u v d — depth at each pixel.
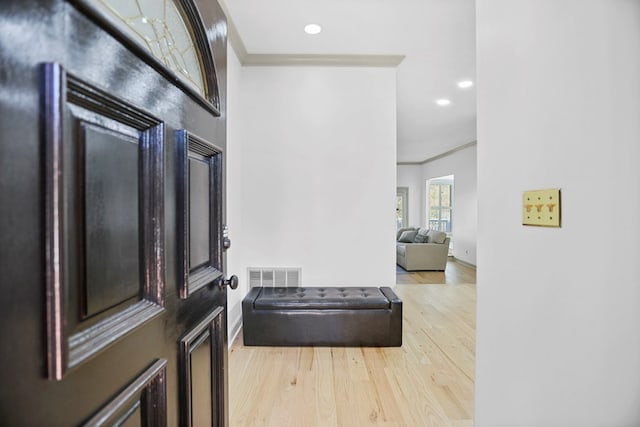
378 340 2.63
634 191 0.70
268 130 3.18
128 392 0.66
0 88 0.41
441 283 5.13
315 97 3.17
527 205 1.04
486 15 1.27
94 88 0.56
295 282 3.21
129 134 0.69
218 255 1.18
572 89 0.86
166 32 0.95
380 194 3.21
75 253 0.53
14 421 0.43
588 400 0.82
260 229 3.21
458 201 7.28
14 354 0.43
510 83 1.12
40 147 0.46
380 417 1.77
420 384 2.10
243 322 2.64
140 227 0.73
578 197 0.84
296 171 3.19
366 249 3.22
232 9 2.36
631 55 0.71
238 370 2.27
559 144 0.91
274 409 1.84
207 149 1.08
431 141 6.46
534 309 1.01
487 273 1.27
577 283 0.85
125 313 0.67
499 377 1.20
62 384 0.50
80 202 0.54
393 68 3.14
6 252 0.42
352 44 2.85
